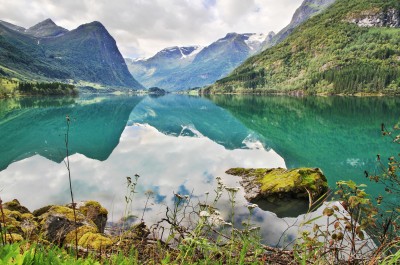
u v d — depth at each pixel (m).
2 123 62.69
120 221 14.62
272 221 15.80
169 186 21.81
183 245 4.03
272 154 34.50
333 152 34.91
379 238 4.52
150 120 75.25
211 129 57.50
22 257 2.41
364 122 59.00
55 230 9.49
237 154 34.31
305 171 21.62
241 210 17.36
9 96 182.50
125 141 43.22
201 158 31.81
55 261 2.71
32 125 60.19
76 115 81.31
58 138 46.09
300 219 15.97
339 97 169.75
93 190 21.03
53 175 25.25
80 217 12.38
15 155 33.97
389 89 177.62
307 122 63.44
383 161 29.72
